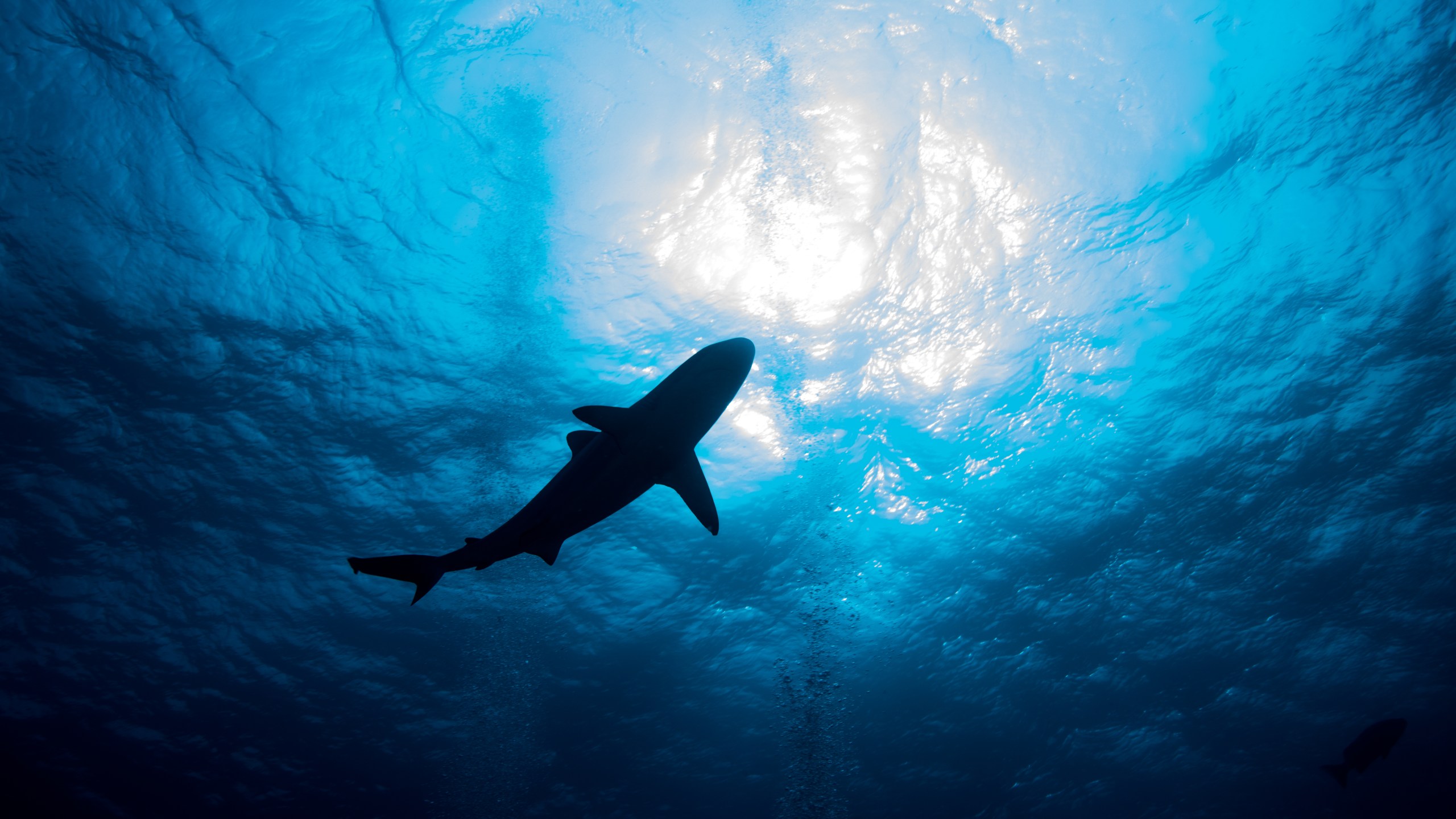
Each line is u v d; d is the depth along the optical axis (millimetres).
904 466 12352
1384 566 11828
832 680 11719
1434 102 11117
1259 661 11789
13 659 10477
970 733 11406
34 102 10359
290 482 11633
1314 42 11078
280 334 11750
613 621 11781
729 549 12023
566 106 11781
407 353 12000
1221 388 12391
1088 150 11883
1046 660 11844
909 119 12016
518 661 11586
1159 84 11547
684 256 12273
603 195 12094
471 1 10961
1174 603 12031
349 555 11672
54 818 10266
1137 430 12461
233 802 10656
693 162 12094
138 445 11242
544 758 11195
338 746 11000
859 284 12430
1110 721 11500
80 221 10930
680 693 11547
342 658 11344
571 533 2717
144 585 11047
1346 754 9031
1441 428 11820
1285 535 12109
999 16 11492
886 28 11648
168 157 10953
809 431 12305
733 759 11234
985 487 12398
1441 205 11516
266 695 11070
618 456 2742
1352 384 12195
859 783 11094
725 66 11805
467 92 11500
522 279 12195
